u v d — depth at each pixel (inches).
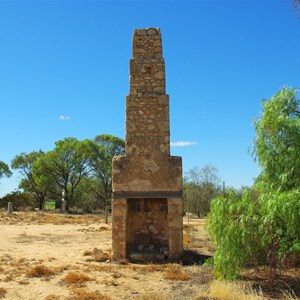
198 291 392.5
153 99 617.3
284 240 381.4
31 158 2864.2
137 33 638.5
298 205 349.4
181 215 595.5
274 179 412.2
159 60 628.4
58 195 2792.8
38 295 386.0
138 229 647.1
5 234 908.0
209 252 669.3
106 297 374.6
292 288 391.2
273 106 418.0
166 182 599.8
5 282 432.5
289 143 409.1
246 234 376.5
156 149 605.6
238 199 406.3
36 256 613.6
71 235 928.3
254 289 387.2
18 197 2588.6
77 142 2596.0
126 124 612.1
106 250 669.3
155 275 484.1
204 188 2046.0
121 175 601.0
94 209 2778.1
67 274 470.0
